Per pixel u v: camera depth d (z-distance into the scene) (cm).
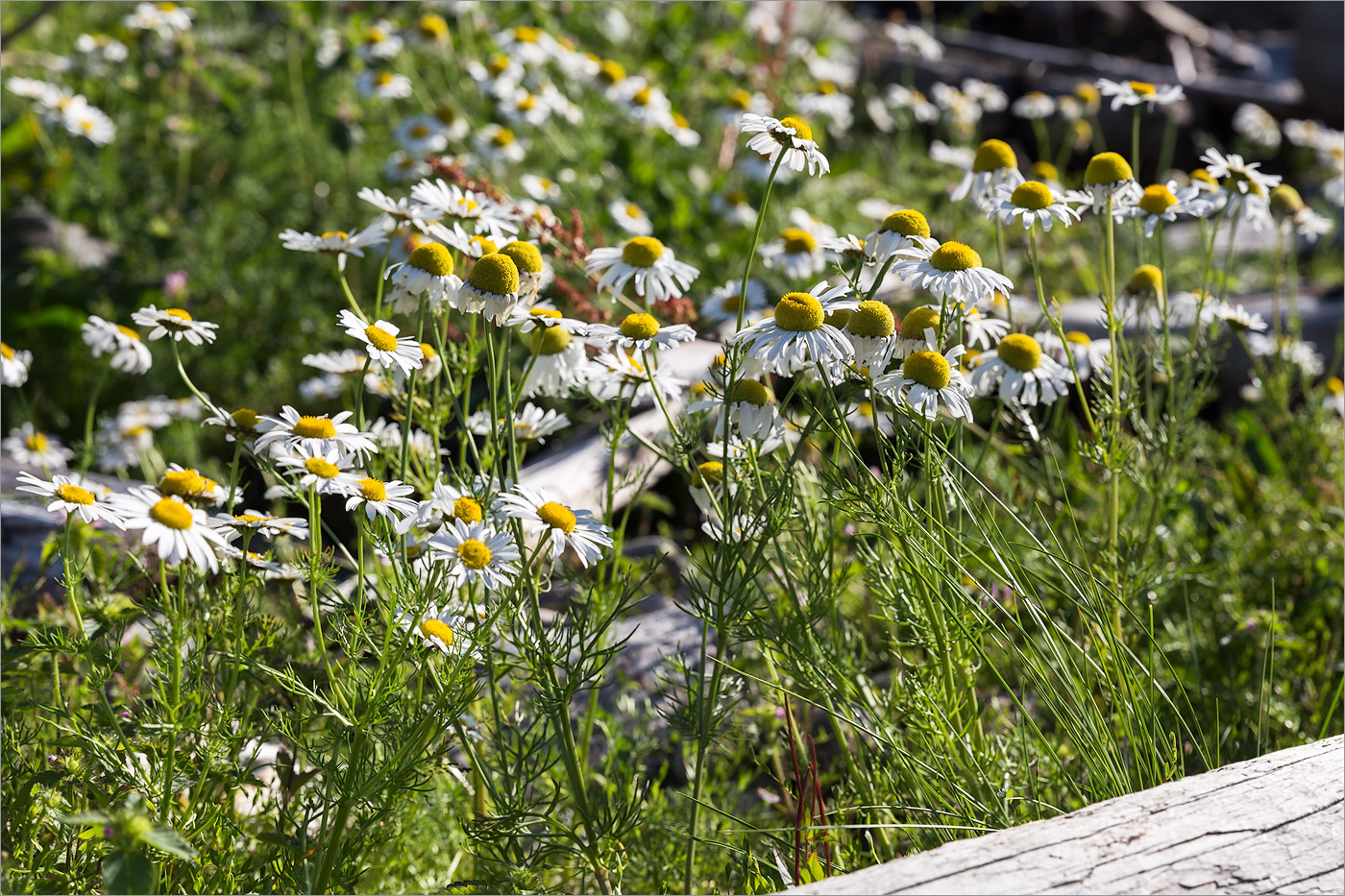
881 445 197
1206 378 294
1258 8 1409
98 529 255
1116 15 1262
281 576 210
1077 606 212
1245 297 566
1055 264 565
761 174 532
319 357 264
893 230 208
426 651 191
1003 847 150
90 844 185
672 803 256
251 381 482
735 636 209
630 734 279
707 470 221
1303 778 164
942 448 204
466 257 246
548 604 272
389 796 185
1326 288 584
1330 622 325
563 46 605
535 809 225
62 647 181
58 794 189
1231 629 304
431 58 704
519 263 202
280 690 210
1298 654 304
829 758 290
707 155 639
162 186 605
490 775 207
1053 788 226
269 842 193
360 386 196
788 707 218
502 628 203
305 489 212
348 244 236
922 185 664
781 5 911
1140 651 275
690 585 210
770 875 211
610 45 742
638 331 205
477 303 196
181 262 544
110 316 512
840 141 741
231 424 189
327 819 201
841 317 199
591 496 337
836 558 283
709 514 222
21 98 655
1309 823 155
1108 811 158
